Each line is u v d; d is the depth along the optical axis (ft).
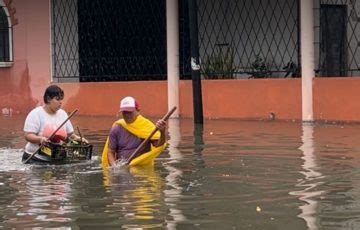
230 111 45.73
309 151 26.86
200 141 31.22
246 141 30.89
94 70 56.39
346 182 19.92
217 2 53.11
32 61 57.62
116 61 56.13
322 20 48.96
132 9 55.57
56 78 56.75
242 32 51.93
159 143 24.22
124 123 24.56
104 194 18.78
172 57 48.03
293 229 14.75
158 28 54.08
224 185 19.81
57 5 56.39
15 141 33.45
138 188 19.56
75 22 56.18
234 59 52.26
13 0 58.13
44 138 25.14
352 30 50.34
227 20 52.60
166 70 53.36
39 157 25.17
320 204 17.06
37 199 18.31
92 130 38.75
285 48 49.62
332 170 22.08
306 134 33.60
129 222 15.58
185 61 50.70
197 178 21.06
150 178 21.24
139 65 55.36
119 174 22.20
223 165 23.57
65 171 23.16
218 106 46.37
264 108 44.11
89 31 56.49
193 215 16.14
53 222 15.72
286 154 26.09
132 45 55.62
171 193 18.72
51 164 24.84
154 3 54.13
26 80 58.08
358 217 15.66
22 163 25.20
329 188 19.06
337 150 26.96
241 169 22.65
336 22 49.93
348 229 14.62
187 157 25.71
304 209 16.53
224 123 41.81
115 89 51.67
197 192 18.83
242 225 15.15
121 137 24.50
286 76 48.01
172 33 47.98
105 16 56.54
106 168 23.58
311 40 41.88
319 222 15.26
